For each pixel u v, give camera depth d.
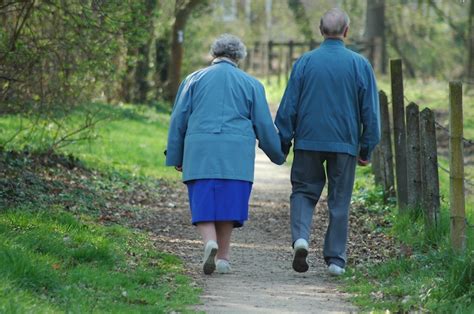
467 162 32.72
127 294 12.32
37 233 14.63
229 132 14.12
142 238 17.48
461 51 73.25
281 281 14.23
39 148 26.14
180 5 41.41
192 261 15.83
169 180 28.97
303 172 14.65
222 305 12.30
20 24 22.11
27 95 23.45
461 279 12.56
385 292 13.15
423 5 73.62
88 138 26.91
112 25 21.55
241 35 93.69
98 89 26.16
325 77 14.40
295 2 82.81
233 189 14.13
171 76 53.84
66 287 11.93
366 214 20.73
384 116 21.59
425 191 17.59
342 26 14.61
